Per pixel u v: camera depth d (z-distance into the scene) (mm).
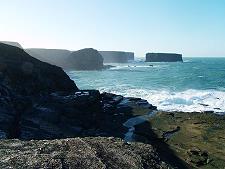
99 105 41656
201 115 38344
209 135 30062
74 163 8445
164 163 10047
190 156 24125
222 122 34875
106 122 35281
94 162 8617
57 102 37469
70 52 183625
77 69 164500
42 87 43844
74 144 9812
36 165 8055
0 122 28234
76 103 37562
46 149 9227
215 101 52844
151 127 32938
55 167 8078
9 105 33188
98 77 108375
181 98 55312
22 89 40062
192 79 93062
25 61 45250
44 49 169750
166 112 39844
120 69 160250
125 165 8883
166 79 94438
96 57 170125
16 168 7816
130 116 38062
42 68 47188
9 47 46844
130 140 29078
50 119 31859
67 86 49469
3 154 8680
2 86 36406
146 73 125500
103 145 10070
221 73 120500
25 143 9789
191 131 31484
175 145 27219
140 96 58469
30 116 31641
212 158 23906
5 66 40438
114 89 70750
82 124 33250
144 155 10000
